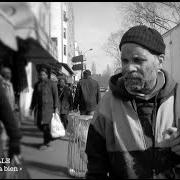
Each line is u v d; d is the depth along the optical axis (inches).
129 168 46.9
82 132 87.0
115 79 52.1
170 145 47.8
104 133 51.1
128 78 47.6
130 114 48.1
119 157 47.6
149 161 47.1
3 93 31.2
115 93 49.1
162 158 47.4
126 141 47.6
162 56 50.5
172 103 49.1
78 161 62.7
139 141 47.2
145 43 46.7
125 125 48.0
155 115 48.6
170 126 47.9
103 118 50.8
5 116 31.7
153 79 48.3
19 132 32.6
